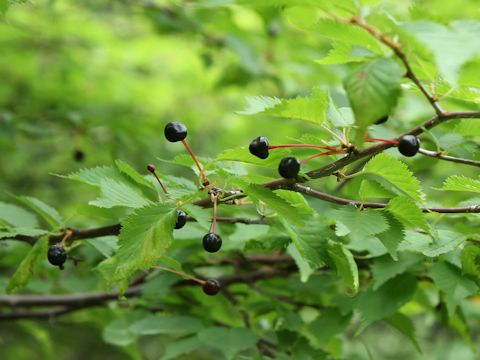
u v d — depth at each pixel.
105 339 0.88
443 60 0.63
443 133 0.84
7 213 0.85
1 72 1.88
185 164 0.74
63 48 1.80
